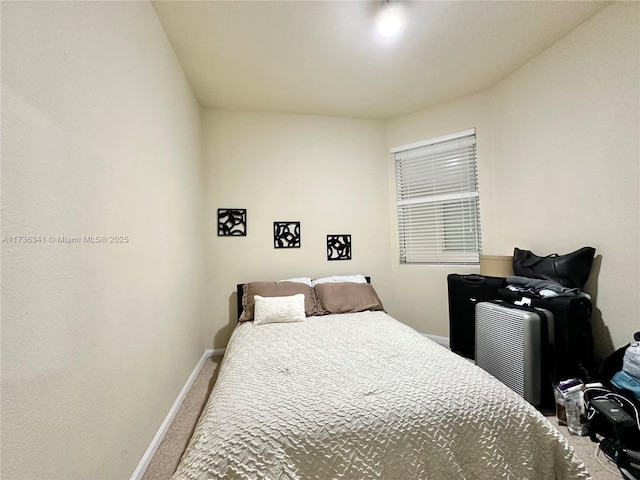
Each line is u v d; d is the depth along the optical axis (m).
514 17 1.83
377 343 1.66
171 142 1.93
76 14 0.96
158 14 1.71
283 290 2.55
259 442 0.90
